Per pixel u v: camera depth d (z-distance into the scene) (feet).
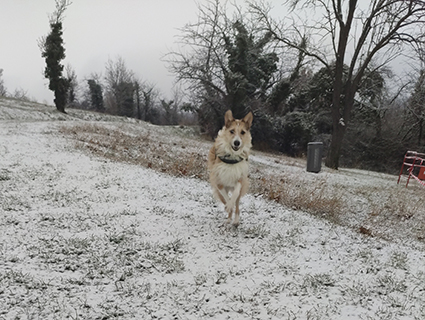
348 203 31.63
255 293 11.69
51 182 24.90
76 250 14.06
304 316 10.43
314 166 51.60
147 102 210.18
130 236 16.20
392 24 59.31
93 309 10.07
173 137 71.72
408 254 17.13
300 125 95.30
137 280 12.19
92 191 23.68
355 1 60.85
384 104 93.50
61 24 109.19
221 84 100.01
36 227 16.28
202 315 10.26
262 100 105.19
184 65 94.89
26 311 9.56
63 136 47.19
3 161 29.37
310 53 67.72
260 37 90.63
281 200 26.30
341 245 17.22
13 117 87.86
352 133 102.89
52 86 111.24
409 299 11.87
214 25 90.99
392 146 100.73
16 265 12.28
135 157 40.45
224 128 18.43
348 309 11.01
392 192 39.58
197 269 13.46
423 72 84.94
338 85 64.49
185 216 19.99
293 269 13.88
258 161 57.62
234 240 16.88
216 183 18.67
